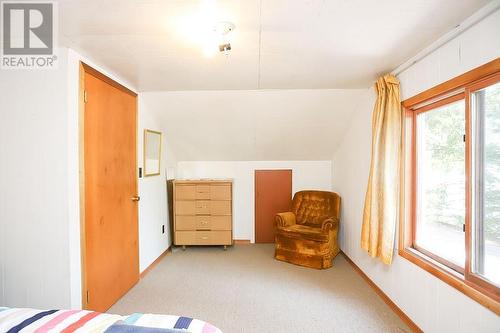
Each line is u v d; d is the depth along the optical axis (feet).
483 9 4.96
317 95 10.93
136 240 9.89
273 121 12.39
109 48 6.72
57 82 6.53
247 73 8.78
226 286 9.59
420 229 7.67
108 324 3.51
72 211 6.61
